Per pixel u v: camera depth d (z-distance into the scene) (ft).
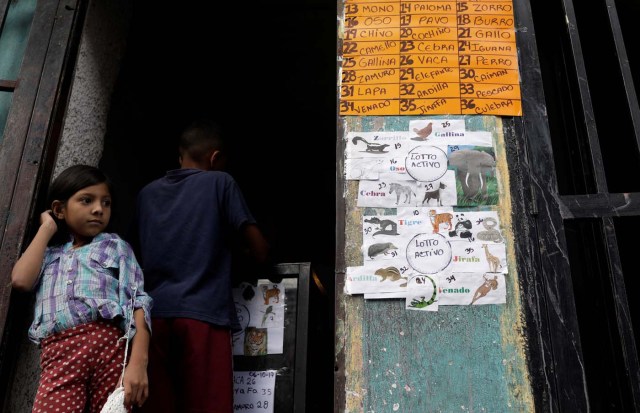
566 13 8.37
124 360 6.15
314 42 15.12
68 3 9.05
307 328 7.41
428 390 6.79
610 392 7.25
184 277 7.17
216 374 6.72
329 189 17.71
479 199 7.49
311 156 17.85
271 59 15.66
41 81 8.52
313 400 7.75
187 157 8.46
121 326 6.46
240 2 13.93
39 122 8.25
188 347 6.75
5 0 9.17
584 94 7.89
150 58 12.69
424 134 7.80
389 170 7.64
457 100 7.93
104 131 9.77
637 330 8.73
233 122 17.28
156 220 7.60
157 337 6.85
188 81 15.75
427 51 8.17
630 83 8.09
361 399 6.80
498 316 7.04
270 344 7.39
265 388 7.22
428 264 7.23
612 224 7.32
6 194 7.81
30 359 7.52
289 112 17.31
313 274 8.14
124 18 10.63
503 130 7.82
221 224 7.59
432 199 7.51
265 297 7.60
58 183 7.04
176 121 15.17
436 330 7.01
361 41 8.28
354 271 7.25
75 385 6.13
